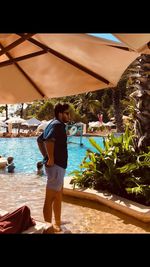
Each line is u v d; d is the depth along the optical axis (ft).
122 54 8.78
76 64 10.52
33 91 12.41
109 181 22.26
